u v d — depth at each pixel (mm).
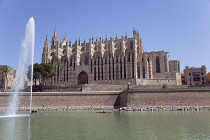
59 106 77562
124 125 34781
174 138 25125
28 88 100812
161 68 117875
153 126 33469
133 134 27453
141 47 128250
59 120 42562
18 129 31984
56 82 128000
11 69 126625
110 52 122938
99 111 66312
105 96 79250
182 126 33188
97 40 136250
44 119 44594
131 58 116875
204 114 49750
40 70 106500
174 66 124750
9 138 25812
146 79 109562
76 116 50312
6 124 37344
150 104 69250
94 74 122312
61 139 24969
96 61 122938
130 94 71125
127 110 65375
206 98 67500
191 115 47969
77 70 126188
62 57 135000
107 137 25828
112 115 51406
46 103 77812
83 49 138375
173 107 65688
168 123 36281
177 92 69125
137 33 130000
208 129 30609
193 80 130250
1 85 126500
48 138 25578
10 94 77688
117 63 119500
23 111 70812
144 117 45531
